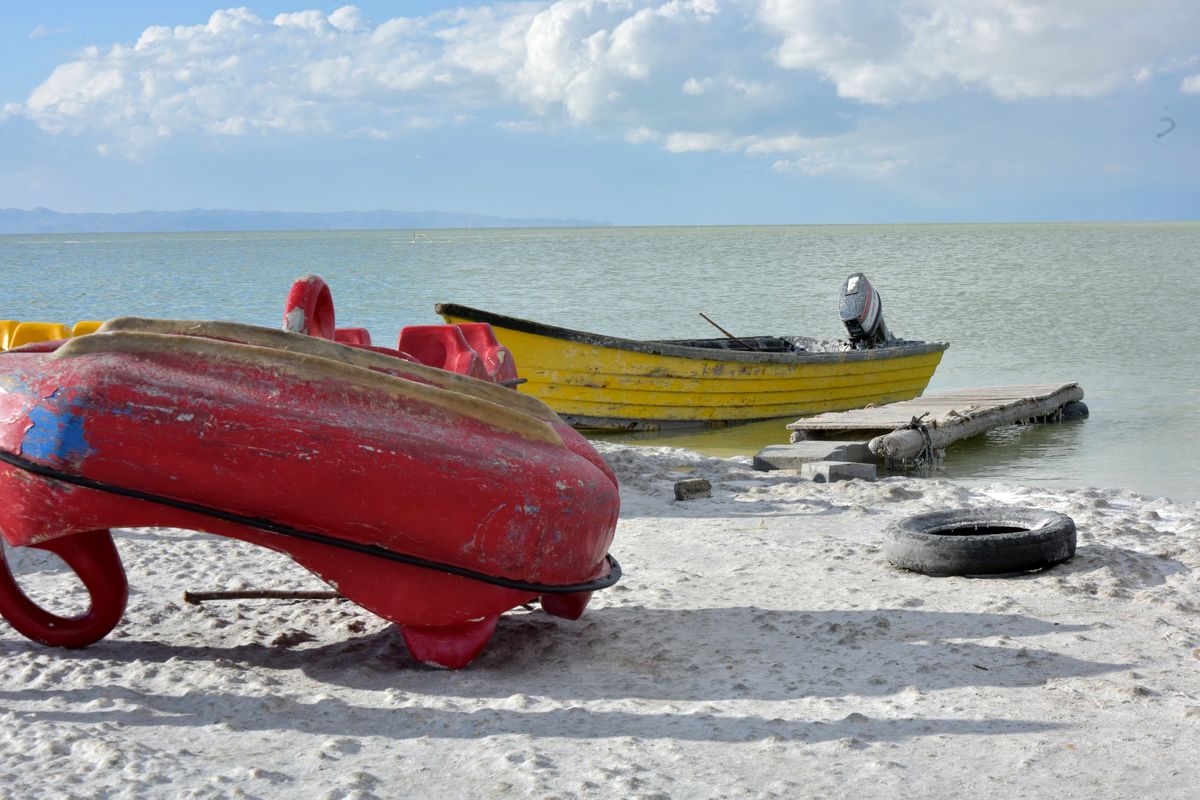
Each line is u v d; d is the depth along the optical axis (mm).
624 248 109375
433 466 4590
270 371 4594
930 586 6418
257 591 5977
